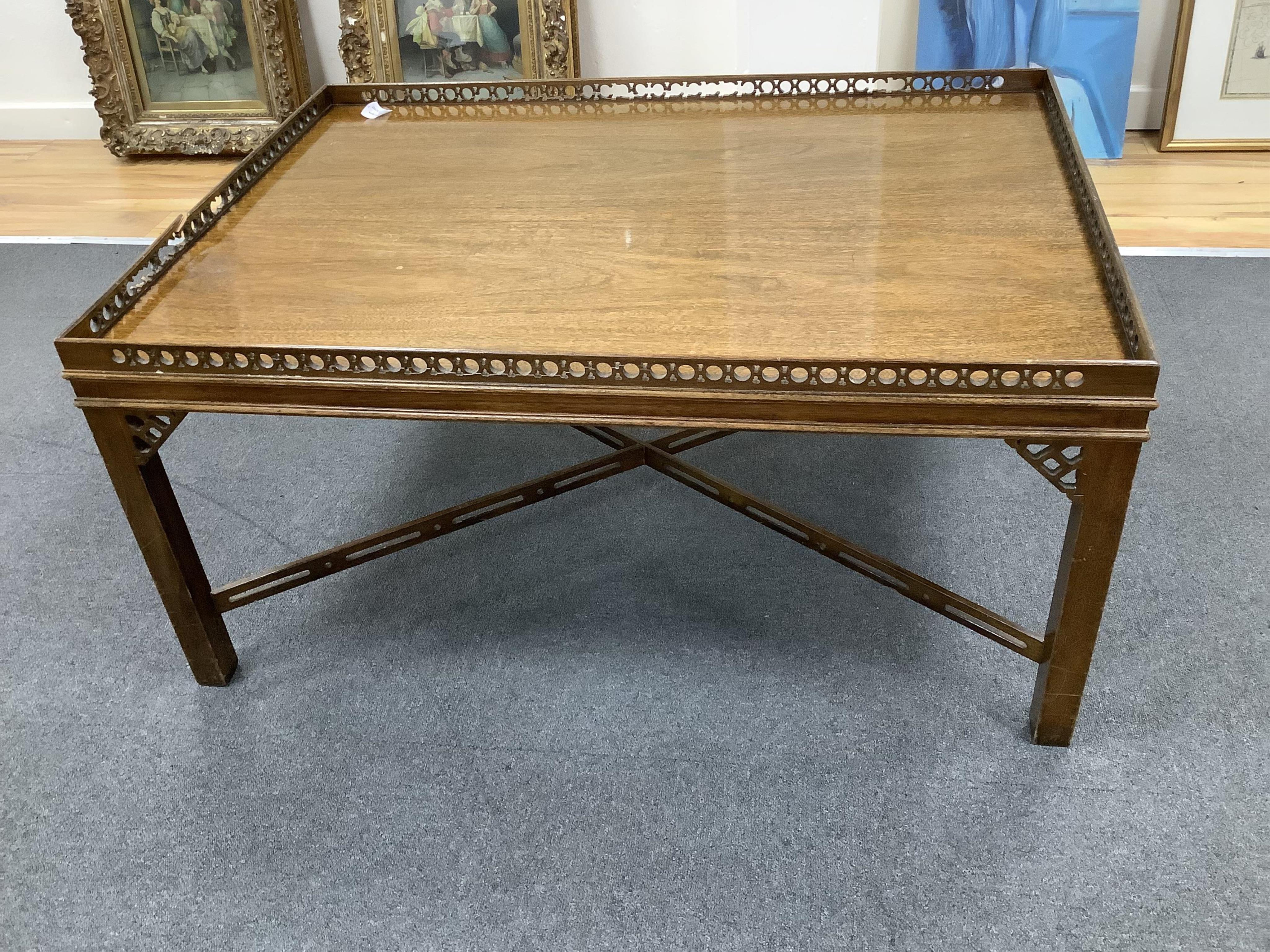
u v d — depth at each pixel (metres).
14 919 1.51
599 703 1.80
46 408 2.66
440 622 1.98
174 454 2.48
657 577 2.05
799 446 2.41
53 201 3.78
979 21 3.52
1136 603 1.92
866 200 1.89
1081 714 1.73
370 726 1.78
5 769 1.73
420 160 2.20
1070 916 1.44
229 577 2.10
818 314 1.53
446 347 1.50
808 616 1.94
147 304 1.66
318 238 1.86
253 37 3.84
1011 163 2.01
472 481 2.36
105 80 3.95
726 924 1.45
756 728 1.74
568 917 1.47
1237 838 1.52
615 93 3.75
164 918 1.50
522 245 1.79
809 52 3.44
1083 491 1.43
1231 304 2.81
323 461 2.44
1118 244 3.12
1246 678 1.77
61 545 2.21
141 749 1.76
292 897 1.52
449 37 3.74
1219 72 3.55
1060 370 1.33
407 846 1.58
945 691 1.78
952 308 1.53
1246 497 2.16
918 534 2.13
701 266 1.69
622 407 1.45
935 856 1.53
